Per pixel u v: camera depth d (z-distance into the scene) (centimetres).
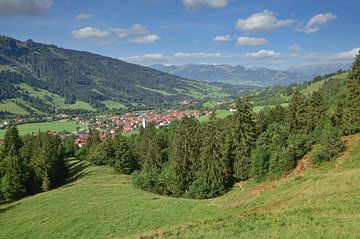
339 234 2477
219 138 7738
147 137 12369
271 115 9975
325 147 6384
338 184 4166
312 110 8044
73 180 10606
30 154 12062
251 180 7225
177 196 7931
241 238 2838
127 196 6925
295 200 4219
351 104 7312
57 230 5469
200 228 3519
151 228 4928
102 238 4869
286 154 6700
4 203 8756
